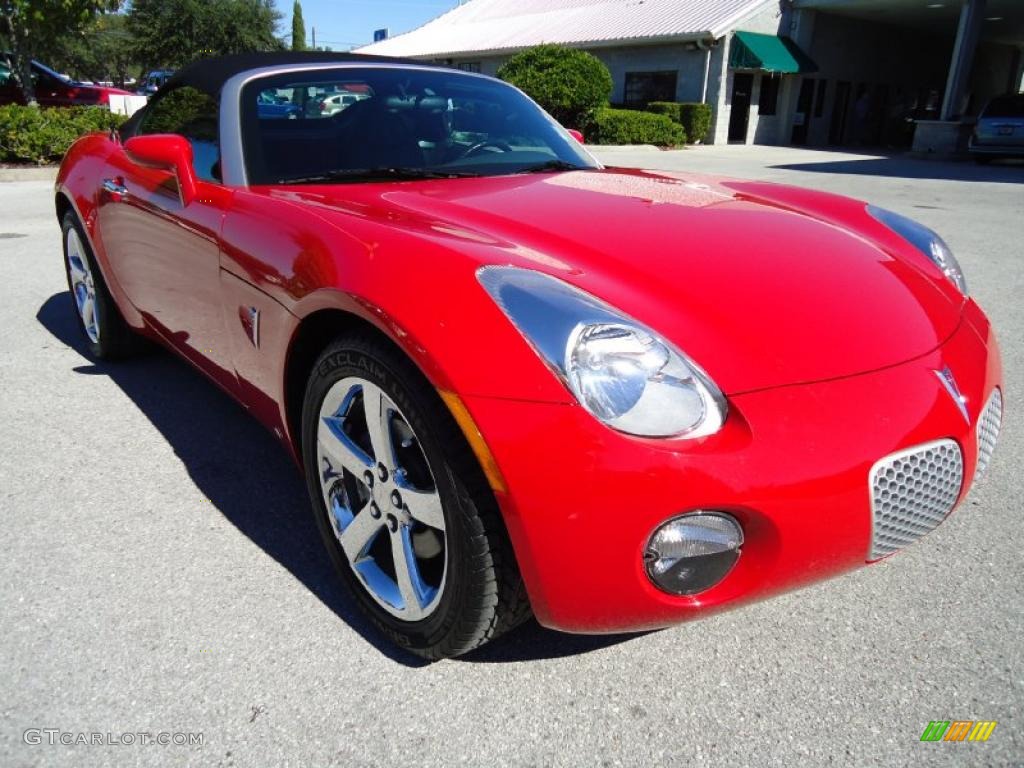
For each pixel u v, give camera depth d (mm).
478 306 1559
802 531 1525
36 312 4637
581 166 2998
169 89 3180
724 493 1452
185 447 2910
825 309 1809
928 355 1799
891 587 2121
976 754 1573
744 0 23250
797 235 2184
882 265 2121
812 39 24203
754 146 23047
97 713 1656
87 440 2959
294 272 1940
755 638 1925
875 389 1652
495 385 1480
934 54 29688
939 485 1709
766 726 1648
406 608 1794
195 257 2475
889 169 15445
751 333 1669
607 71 19891
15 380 3562
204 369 2732
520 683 1771
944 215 8961
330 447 1930
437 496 1643
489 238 1887
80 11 12148
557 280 1656
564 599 1515
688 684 1771
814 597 2084
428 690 1745
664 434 1459
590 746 1599
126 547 2262
